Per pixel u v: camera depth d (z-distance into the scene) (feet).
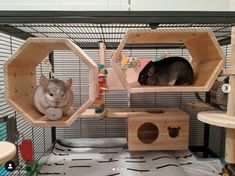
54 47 2.47
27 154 2.88
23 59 2.39
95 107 3.74
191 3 4.51
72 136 5.32
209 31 2.32
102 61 3.72
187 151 4.11
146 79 3.03
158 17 2.18
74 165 3.53
